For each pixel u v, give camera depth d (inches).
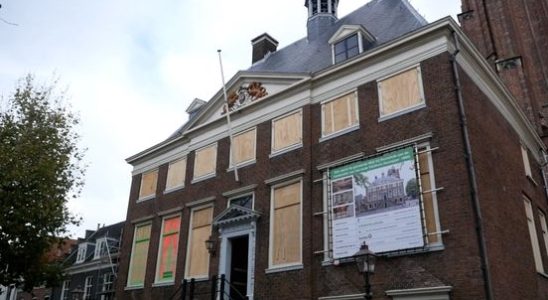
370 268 436.5
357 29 661.3
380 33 696.4
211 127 809.5
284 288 589.6
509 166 622.2
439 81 538.0
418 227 492.4
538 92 1016.2
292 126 678.5
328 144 621.9
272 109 716.0
